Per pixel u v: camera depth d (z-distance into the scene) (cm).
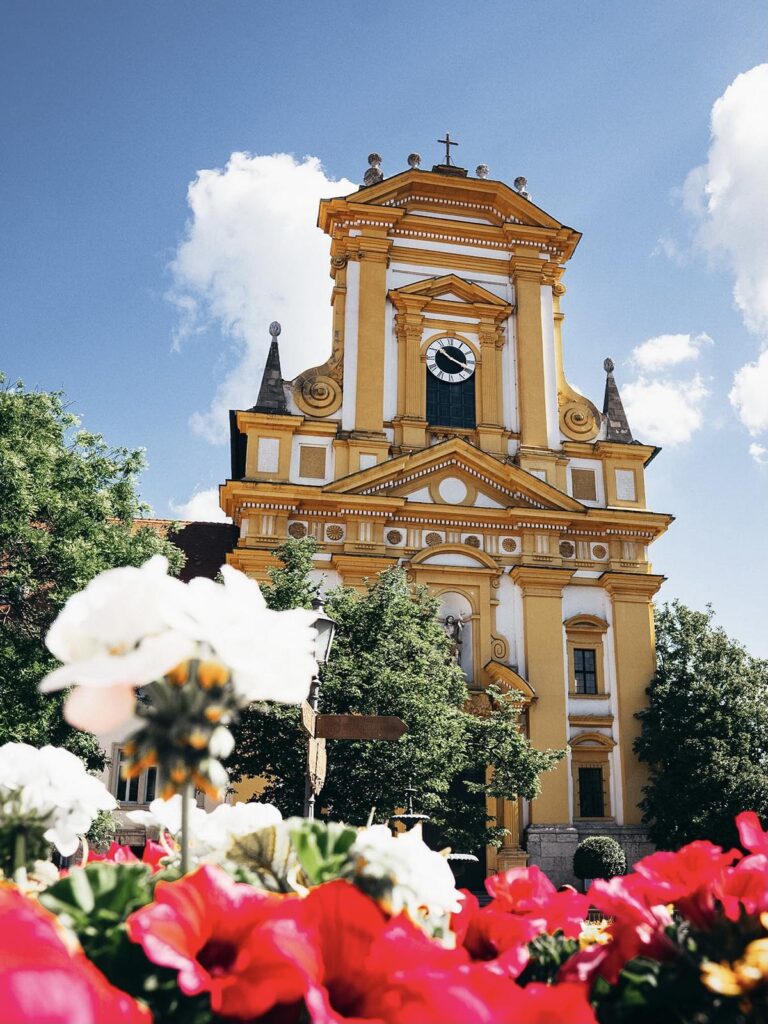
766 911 200
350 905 169
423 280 3525
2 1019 109
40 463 2247
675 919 232
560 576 3197
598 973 199
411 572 3128
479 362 3484
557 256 3691
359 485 3164
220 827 278
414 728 2238
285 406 3309
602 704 3155
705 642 3203
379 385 3356
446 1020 139
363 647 2400
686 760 2978
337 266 3528
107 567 2206
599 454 3450
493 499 3288
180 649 167
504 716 2806
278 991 154
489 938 232
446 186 3638
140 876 193
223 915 173
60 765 252
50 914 162
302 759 2125
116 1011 125
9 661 2058
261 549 3031
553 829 2942
